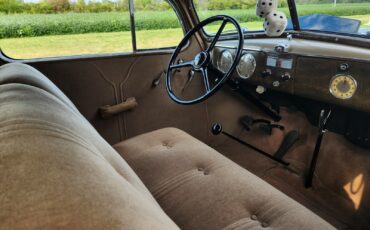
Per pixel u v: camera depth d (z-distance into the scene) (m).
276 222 0.82
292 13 1.52
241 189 0.96
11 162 0.35
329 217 1.36
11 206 0.30
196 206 0.92
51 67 1.50
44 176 0.35
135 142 1.36
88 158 0.44
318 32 1.49
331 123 1.55
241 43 1.25
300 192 1.54
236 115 2.08
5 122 0.43
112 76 1.67
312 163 1.56
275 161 1.79
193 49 1.87
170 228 0.42
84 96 1.61
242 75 1.62
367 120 1.41
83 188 0.35
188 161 1.16
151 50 1.78
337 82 1.21
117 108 1.69
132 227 0.34
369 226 1.29
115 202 0.36
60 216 0.31
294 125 1.92
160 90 1.84
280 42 1.49
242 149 1.96
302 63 1.32
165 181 1.05
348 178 1.51
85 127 0.70
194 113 1.97
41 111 0.53
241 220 0.84
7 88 0.65
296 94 1.41
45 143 0.41
